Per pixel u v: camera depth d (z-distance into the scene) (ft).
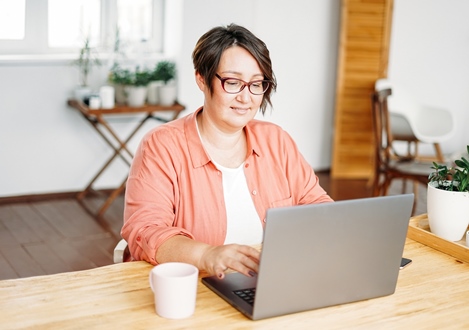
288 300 5.25
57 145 16.48
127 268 6.04
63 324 4.99
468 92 21.27
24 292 5.49
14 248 13.39
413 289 5.92
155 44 17.79
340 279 5.44
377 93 14.82
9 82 15.72
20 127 16.05
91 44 17.06
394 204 5.44
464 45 20.80
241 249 5.68
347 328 5.15
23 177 16.30
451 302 5.69
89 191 17.01
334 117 19.85
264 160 7.28
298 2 18.56
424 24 20.21
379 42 18.86
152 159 6.84
